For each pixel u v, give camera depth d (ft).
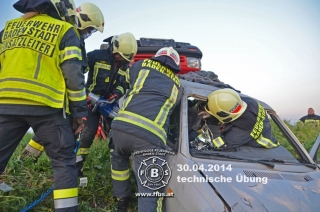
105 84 14.58
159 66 11.59
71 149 10.45
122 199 12.30
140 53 20.33
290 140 12.92
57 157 10.29
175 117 11.69
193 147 11.37
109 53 14.69
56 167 10.29
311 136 22.59
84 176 14.23
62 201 10.08
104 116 14.21
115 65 14.71
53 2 10.51
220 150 11.75
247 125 11.98
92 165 15.11
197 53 21.26
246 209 8.77
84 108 10.41
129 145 10.78
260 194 9.34
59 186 10.16
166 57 11.75
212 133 12.29
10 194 12.14
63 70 10.05
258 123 12.12
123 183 12.16
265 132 12.41
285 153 12.30
